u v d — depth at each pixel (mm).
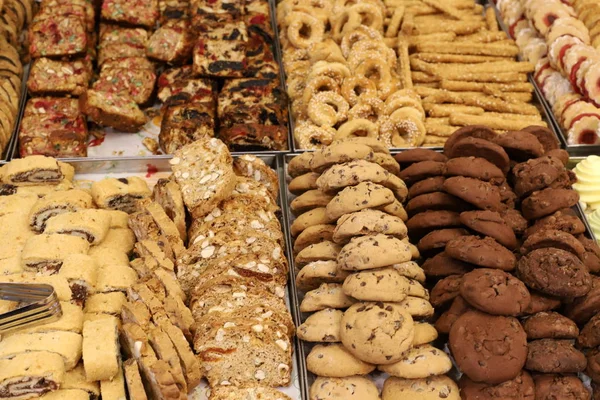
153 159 1018
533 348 761
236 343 759
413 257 856
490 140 935
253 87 1099
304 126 1069
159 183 900
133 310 740
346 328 755
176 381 694
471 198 840
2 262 815
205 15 1168
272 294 816
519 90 1167
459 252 804
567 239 807
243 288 805
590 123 1066
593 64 1095
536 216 878
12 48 1137
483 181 860
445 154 952
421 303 792
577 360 749
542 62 1197
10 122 1042
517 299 762
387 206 874
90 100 1034
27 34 1217
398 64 1195
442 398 747
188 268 836
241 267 820
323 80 1104
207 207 869
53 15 1128
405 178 937
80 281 779
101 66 1149
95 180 1006
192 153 914
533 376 761
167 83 1128
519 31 1271
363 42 1166
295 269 886
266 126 1042
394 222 798
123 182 923
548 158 901
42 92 1081
